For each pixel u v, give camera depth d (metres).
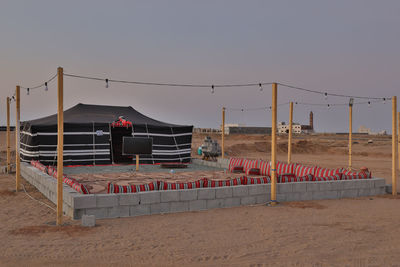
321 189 11.58
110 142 20.97
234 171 17.38
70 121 20.34
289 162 16.78
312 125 112.25
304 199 11.31
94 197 8.51
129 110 25.34
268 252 6.15
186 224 8.05
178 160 22.67
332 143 51.41
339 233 7.42
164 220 8.43
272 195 10.45
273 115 10.43
